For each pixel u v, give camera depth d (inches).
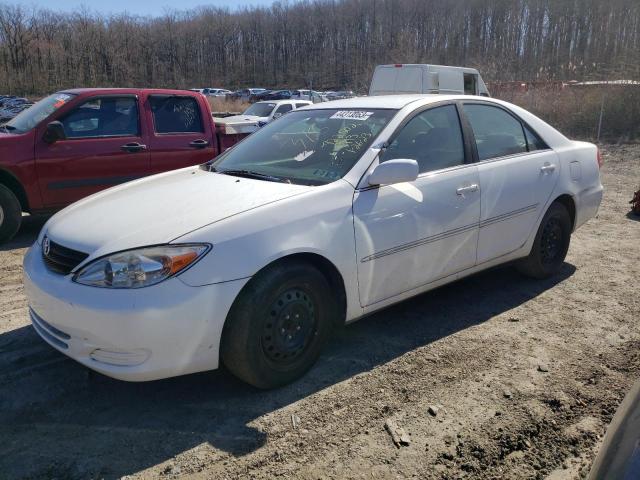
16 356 137.9
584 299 176.9
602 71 1052.5
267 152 155.6
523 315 163.9
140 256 106.1
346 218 127.2
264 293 114.8
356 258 129.3
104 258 108.0
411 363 135.0
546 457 102.9
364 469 99.0
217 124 295.0
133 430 109.6
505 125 176.2
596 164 203.8
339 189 128.8
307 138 153.2
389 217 135.0
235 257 111.0
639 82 816.3
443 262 150.9
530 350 142.3
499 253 168.7
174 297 105.2
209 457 101.8
